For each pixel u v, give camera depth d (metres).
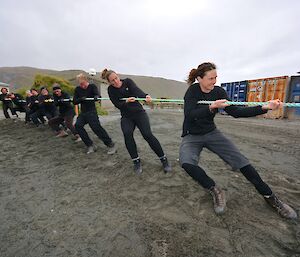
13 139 6.14
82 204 2.65
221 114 14.84
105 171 3.60
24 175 3.63
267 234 1.98
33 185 3.24
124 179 3.25
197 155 2.40
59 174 3.60
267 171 3.42
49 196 2.89
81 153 4.63
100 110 15.10
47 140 5.82
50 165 4.04
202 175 2.29
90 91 4.38
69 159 4.30
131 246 1.91
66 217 2.40
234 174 3.27
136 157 3.38
